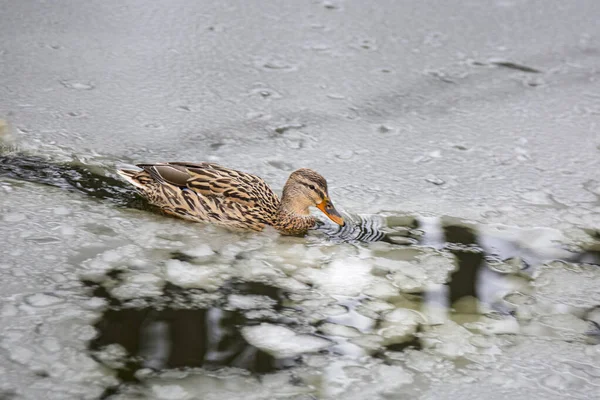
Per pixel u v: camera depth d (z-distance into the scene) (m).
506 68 19.34
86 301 10.16
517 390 9.27
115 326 9.75
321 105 16.86
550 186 14.24
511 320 10.55
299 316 10.29
